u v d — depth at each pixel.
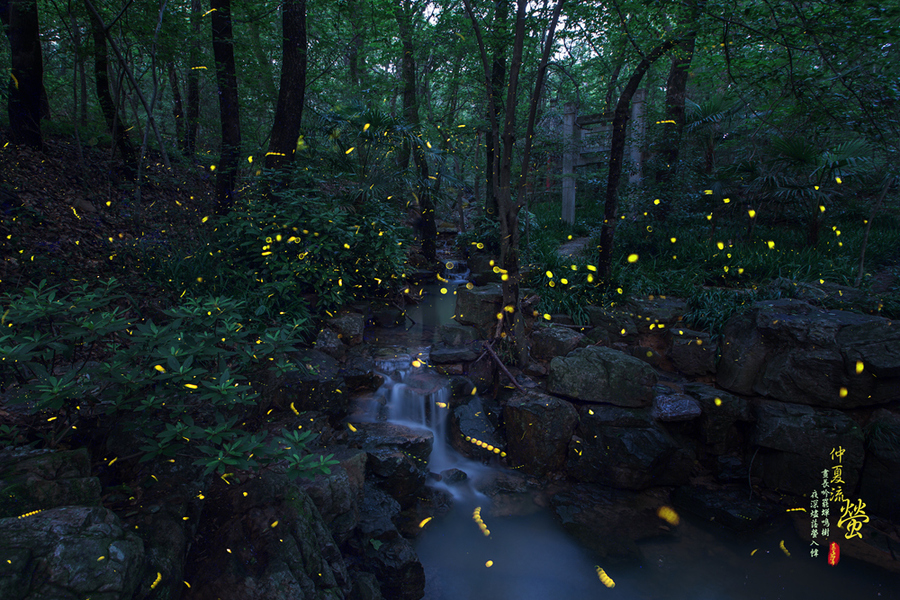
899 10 4.21
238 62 8.46
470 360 5.36
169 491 2.24
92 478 1.96
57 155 7.55
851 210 9.39
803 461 4.32
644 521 4.12
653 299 6.15
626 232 8.50
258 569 2.15
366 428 4.26
